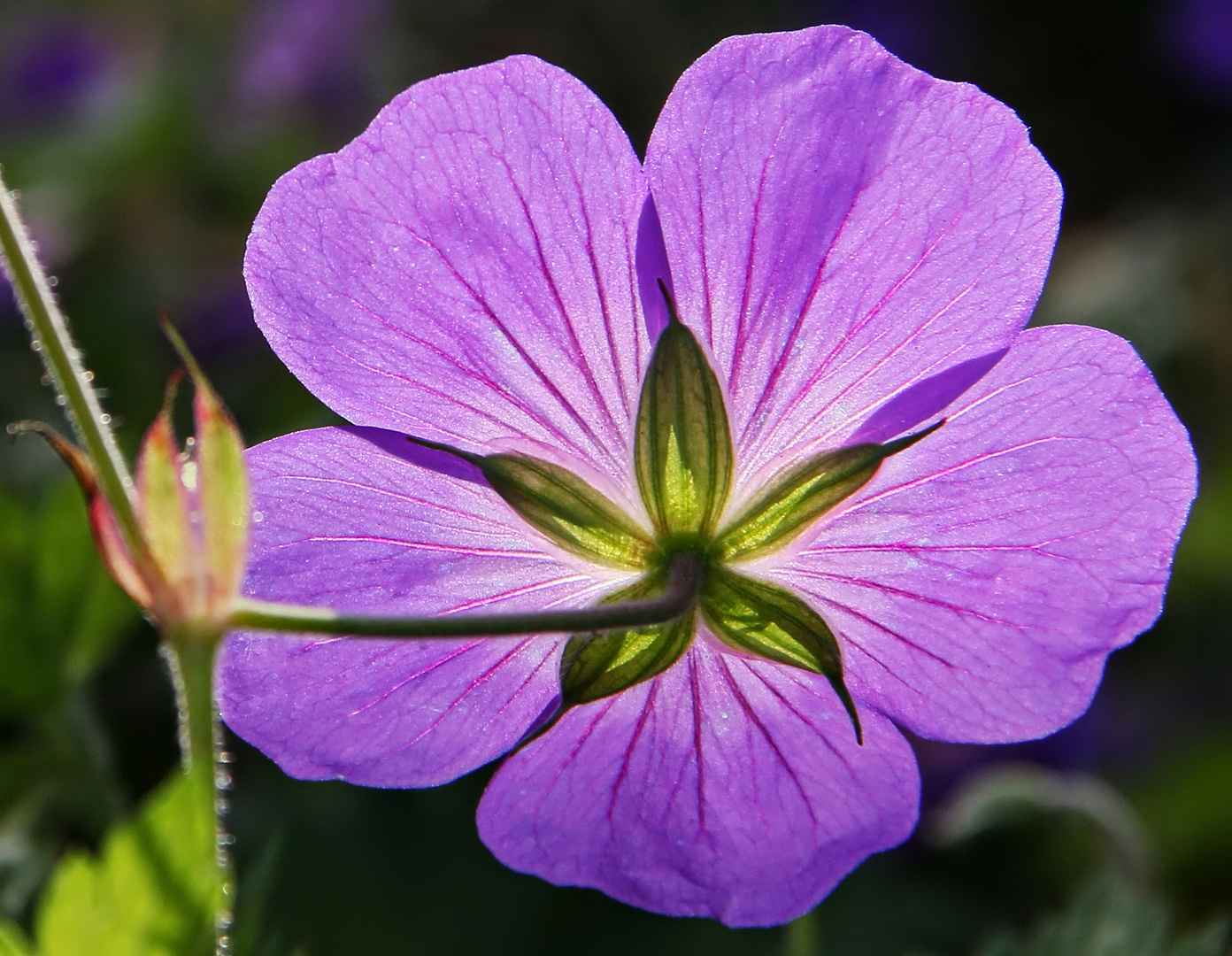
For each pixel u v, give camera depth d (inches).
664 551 8.5
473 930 11.8
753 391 8.5
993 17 29.3
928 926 12.4
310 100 20.3
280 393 14.8
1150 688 16.2
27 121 19.6
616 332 8.5
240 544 7.7
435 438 8.6
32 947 8.0
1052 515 8.3
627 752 8.5
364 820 12.0
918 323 8.4
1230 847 14.0
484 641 8.5
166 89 19.7
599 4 27.7
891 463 8.5
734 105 8.3
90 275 16.8
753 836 8.4
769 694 8.5
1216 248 22.3
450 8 27.2
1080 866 12.9
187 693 7.7
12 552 9.4
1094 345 8.3
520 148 8.4
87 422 7.7
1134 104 29.1
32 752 9.4
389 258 8.4
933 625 8.4
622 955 11.7
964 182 8.3
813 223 8.4
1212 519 17.4
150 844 7.9
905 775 8.4
